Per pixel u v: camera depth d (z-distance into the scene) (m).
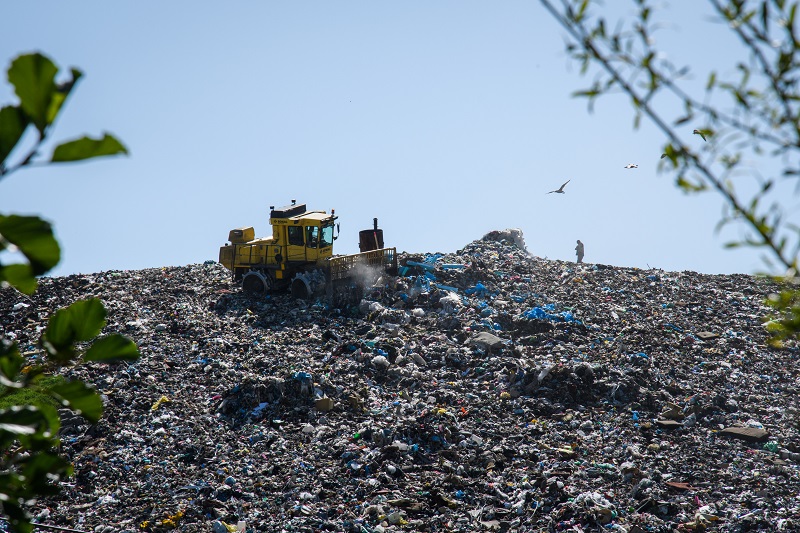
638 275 127.06
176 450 68.25
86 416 7.48
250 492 61.06
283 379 78.44
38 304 104.62
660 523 54.56
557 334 92.94
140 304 105.62
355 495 60.41
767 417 73.25
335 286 104.94
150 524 56.25
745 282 122.56
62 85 5.75
